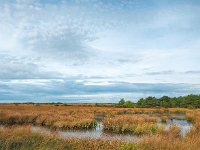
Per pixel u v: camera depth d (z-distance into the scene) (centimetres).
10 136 1498
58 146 1363
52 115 4209
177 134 2178
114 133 2883
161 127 2781
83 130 3158
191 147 1316
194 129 2248
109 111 6794
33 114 4103
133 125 3097
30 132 1684
